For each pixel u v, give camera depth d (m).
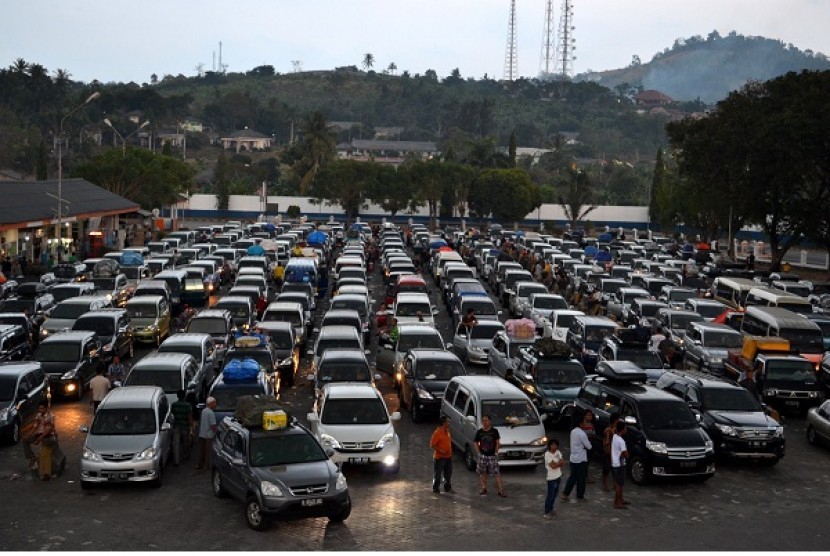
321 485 15.79
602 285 46.09
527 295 42.09
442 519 16.72
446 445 18.23
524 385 24.94
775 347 28.66
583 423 18.86
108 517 16.55
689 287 49.56
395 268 50.28
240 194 121.88
